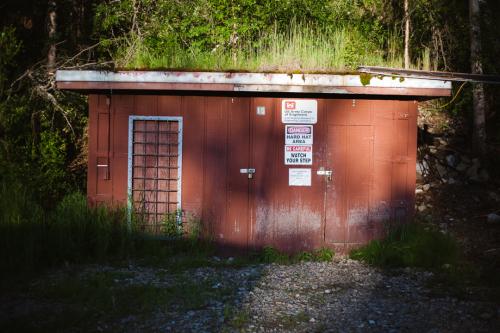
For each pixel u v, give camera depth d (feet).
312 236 24.75
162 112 24.82
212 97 24.81
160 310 16.55
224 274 21.09
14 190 25.34
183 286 19.07
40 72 33.73
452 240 23.62
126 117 24.89
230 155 24.79
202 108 24.82
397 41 37.63
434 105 41.06
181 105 24.82
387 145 24.77
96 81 23.66
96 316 16.03
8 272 20.72
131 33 36.47
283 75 23.32
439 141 36.58
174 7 38.63
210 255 24.40
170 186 24.99
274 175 24.79
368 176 24.75
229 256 24.68
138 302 17.13
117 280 19.76
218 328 15.08
